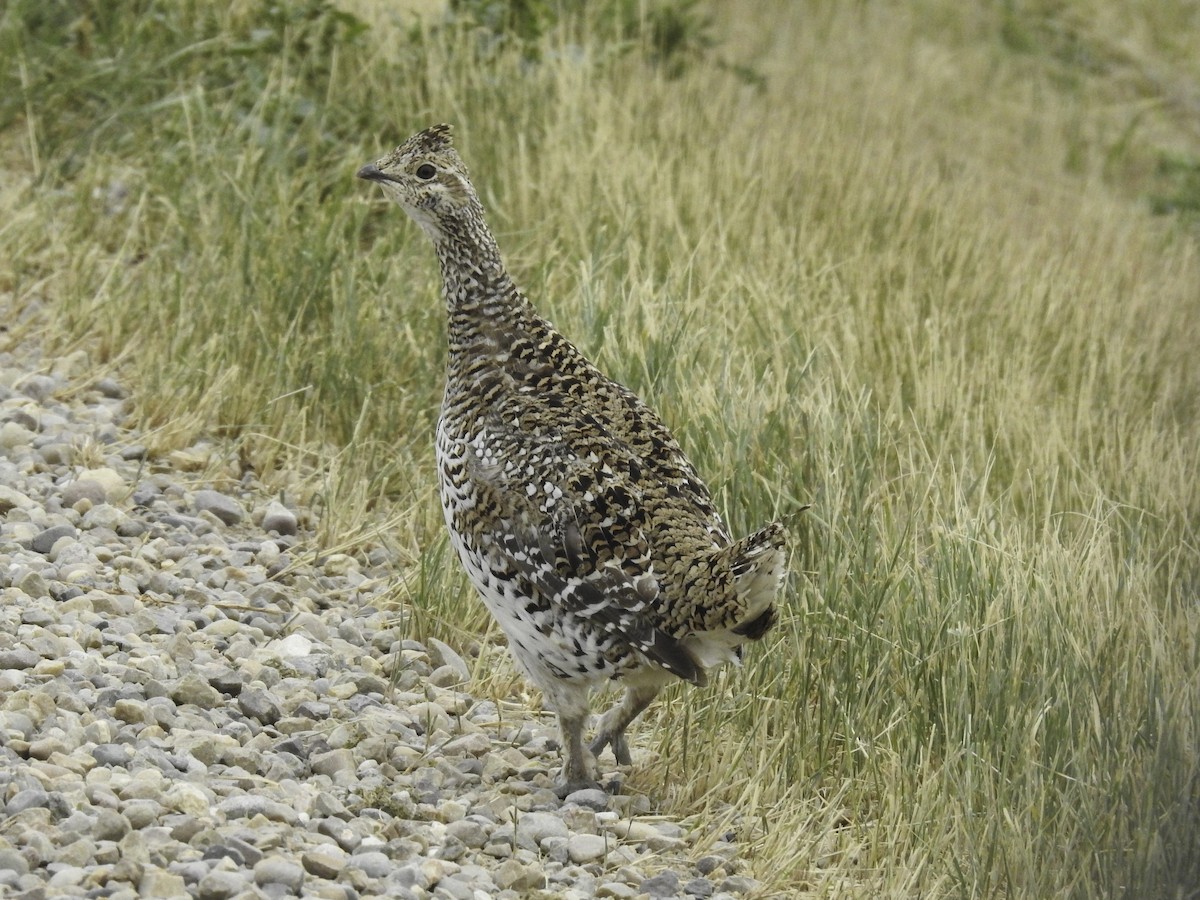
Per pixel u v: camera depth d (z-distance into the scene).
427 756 17.23
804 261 29.05
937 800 16.48
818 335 25.61
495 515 16.48
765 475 21.38
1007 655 17.95
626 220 28.33
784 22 51.62
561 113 31.80
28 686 16.80
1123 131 49.75
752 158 32.72
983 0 59.19
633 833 16.31
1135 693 17.47
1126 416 26.22
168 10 32.81
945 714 17.42
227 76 32.09
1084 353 28.81
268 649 18.84
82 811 14.43
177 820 14.52
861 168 34.56
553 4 38.09
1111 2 60.06
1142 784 16.22
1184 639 18.80
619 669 16.16
